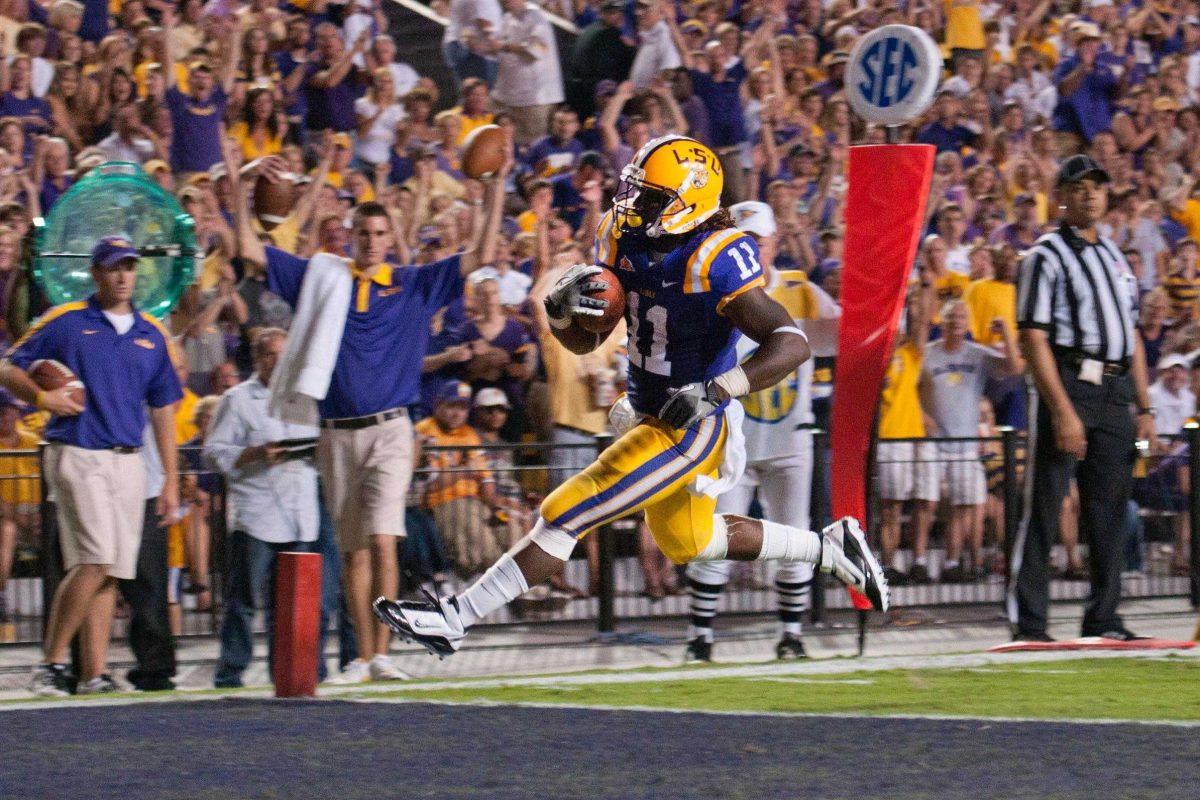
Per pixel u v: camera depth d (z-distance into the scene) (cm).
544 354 2695
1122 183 4350
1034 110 4588
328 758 1175
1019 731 1291
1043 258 2147
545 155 3666
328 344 2095
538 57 3950
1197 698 1555
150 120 3219
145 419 2064
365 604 2142
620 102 3766
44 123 3228
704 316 1538
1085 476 2191
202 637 2384
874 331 1802
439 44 4609
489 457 2422
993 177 3862
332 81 3650
